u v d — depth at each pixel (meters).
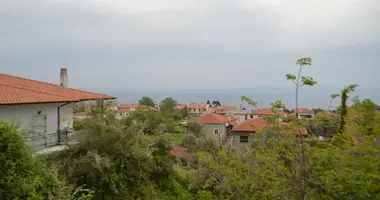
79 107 19.55
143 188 13.05
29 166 6.92
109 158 11.02
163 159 15.54
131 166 12.12
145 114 24.27
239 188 8.77
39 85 21.72
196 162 20.47
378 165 5.52
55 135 16.58
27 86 20.16
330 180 5.88
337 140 6.35
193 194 15.73
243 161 9.59
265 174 7.57
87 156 10.66
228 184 8.86
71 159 10.89
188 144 32.28
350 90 6.86
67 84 24.50
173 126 46.12
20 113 15.86
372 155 5.68
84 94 22.58
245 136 29.05
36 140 14.73
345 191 5.87
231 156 9.91
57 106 18.72
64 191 7.84
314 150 6.46
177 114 74.94
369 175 5.34
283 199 7.10
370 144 5.59
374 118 5.79
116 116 13.73
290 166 7.05
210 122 45.34
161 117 27.84
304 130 6.83
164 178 15.34
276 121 7.23
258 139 8.40
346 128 6.13
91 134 11.52
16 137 6.80
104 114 13.52
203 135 38.16
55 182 7.35
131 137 12.57
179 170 18.55
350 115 6.10
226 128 47.12
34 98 16.06
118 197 11.41
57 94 18.55
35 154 7.40
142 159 12.66
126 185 11.97
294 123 6.79
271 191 7.22
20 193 6.35
